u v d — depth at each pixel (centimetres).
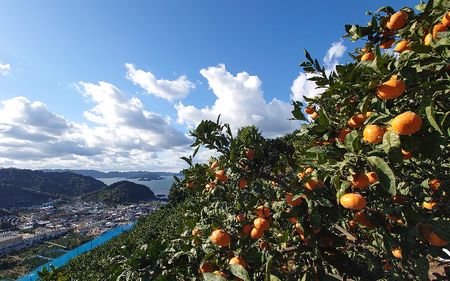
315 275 195
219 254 219
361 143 150
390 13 217
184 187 404
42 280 419
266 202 310
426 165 195
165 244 233
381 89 137
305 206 196
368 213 192
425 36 183
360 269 207
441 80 131
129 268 206
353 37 247
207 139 273
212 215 262
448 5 160
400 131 117
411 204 183
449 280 180
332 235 206
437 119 135
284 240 233
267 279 169
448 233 128
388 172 120
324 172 159
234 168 259
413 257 156
